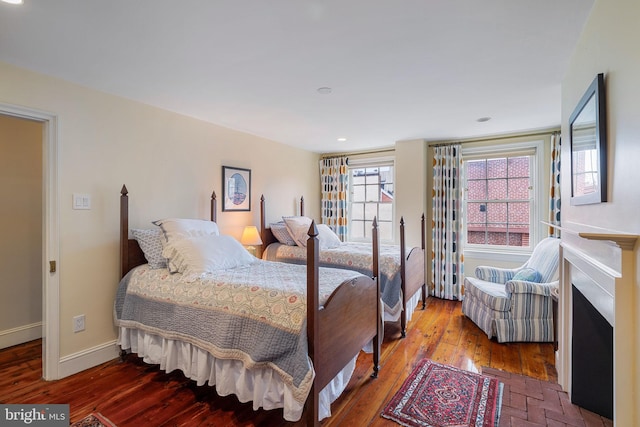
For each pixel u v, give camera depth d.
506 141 4.10
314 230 1.65
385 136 4.21
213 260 2.53
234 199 3.79
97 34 1.73
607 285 1.30
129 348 2.62
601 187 1.35
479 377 2.39
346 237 5.18
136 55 1.98
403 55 1.98
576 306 2.04
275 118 3.36
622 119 1.19
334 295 1.86
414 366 2.57
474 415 1.94
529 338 3.00
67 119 2.37
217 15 1.56
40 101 2.22
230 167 3.74
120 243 2.67
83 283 2.48
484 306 3.24
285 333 1.69
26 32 1.71
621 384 1.14
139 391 2.22
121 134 2.71
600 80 1.37
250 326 1.82
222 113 3.18
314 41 1.81
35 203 3.13
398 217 4.57
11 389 2.23
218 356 1.87
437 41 1.81
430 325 3.48
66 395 2.16
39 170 3.16
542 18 1.59
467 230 4.47
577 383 2.03
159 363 2.32
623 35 1.18
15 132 3.01
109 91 2.58
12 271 2.98
